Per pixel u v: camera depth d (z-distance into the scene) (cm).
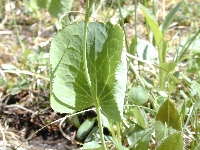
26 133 26
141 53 27
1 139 25
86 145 18
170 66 25
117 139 23
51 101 17
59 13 27
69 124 26
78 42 17
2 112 27
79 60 17
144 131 20
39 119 26
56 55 17
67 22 27
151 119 24
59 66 17
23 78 29
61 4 27
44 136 25
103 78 17
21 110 27
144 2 30
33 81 29
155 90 27
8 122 27
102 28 17
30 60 29
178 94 28
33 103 27
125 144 23
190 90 26
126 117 22
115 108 17
